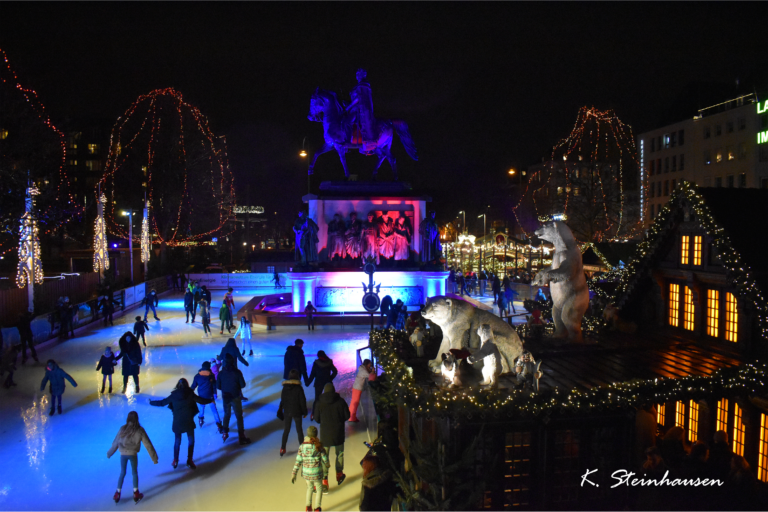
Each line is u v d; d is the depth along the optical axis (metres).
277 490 9.73
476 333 9.69
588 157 79.50
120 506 9.21
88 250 63.12
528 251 48.03
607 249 37.38
